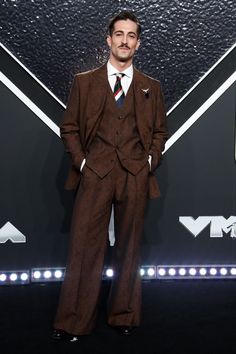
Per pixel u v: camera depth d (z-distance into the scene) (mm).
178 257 3035
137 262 2379
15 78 2840
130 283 2355
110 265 2984
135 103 2287
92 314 2344
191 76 2883
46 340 2295
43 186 2936
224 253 3049
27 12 2775
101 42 2828
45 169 2924
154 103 2369
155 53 2859
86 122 2291
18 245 2963
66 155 2924
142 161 2297
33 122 2885
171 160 2971
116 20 2232
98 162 2270
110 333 2375
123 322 2363
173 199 2998
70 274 2311
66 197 2951
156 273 3020
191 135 2955
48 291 2869
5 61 2820
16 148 2895
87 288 2338
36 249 2975
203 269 3035
